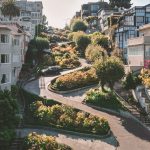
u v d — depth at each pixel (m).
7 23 80.88
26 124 45.69
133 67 61.91
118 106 52.06
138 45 64.88
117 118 49.81
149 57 62.78
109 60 55.03
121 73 54.06
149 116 48.97
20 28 80.06
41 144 37.59
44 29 136.88
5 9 108.25
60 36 117.81
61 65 77.56
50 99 52.56
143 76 57.16
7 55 54.34
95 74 57.50
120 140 42.53
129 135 44.06
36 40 87.00
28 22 101.12
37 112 47.56
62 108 48.12
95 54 76.75
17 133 42.44
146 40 62.81
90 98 54.06
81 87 60.66
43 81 66.06
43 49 86.94
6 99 37.31
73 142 41.25
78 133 43.66
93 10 161.12
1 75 52.88
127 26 83.81
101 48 78.81
